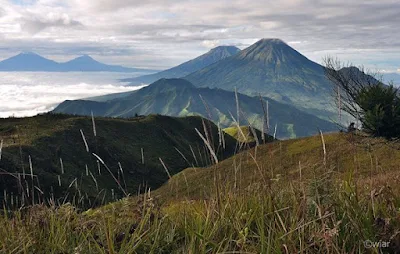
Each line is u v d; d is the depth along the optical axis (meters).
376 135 35.25
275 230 2.81
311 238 2.63
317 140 42.75
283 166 3.46
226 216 3.19
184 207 3.44
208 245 2.89
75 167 63.81
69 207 3.47
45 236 3.25
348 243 2.71
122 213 3.43
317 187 3.11
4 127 76.94
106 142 81.12
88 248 2.98
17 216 3.35
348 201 3.16
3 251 2.85
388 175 3.84
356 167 3.69
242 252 2.53
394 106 35.53
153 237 3.10
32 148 62.06
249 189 3.42
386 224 2.84
